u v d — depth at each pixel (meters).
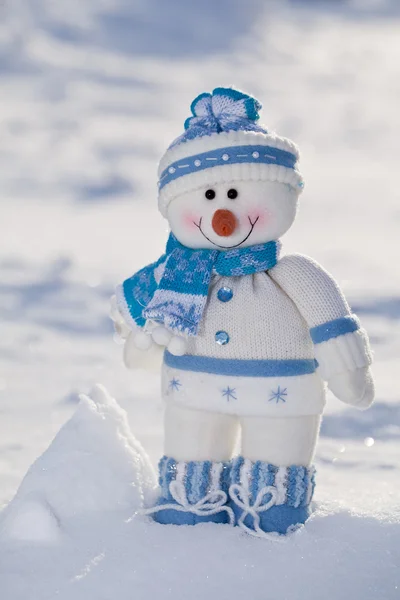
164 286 3.71
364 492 4.05
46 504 3.40
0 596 2.91
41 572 3.06
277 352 3.58
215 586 2.97
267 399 3.55
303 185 3.76
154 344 4.00
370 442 4.87
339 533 3.39
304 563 3.13
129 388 6.45
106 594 2.91
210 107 3.70
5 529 3.33
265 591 2.95
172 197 3.71
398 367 6.89
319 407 3.65
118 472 3.69
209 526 3.49
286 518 3.51
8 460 4.71
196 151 3.61
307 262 3.68
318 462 4.75
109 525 3.45
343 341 3.53
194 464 3.63
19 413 5.77
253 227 3.63
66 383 6.61
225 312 3.62
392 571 3.07
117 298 3.95
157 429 5.31
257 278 3.68
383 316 8.59
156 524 3.51
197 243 3.71
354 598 2.90
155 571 3.05
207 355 3.62
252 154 3.57
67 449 3.66
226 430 3.71
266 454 3.57
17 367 7.11
